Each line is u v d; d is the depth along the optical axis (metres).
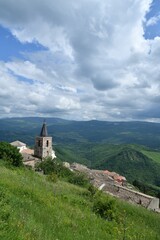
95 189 26.00
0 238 6.70
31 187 17.73
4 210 8.91
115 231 14.19
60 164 62.28
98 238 11.73
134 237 14.81
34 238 7.96
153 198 38.56
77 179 44.94
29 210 11.70
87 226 13.20
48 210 13.29
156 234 18.20
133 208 26.75
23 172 31.77
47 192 18.11
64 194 20.19
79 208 17.12
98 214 17.25
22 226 8.42
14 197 12.58
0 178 17.56
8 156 43.28
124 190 40.62
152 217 25.33
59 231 10.40
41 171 59.69
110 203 18.08
